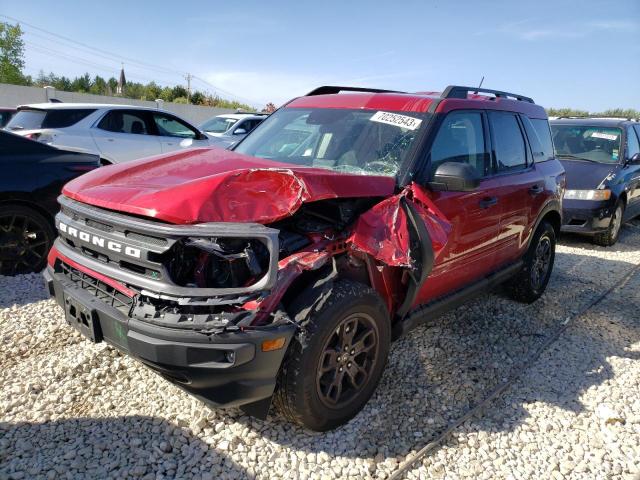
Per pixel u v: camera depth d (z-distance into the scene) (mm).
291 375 2672
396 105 3830
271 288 2439
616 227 8547
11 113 12047
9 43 38750
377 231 2916
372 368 3139
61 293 2982
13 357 3551
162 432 2895
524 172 4715
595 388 3744
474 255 4051
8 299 4488
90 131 8836
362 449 2906
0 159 4883
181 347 2408
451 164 3254
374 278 3111
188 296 2389
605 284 6270
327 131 3842
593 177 8211
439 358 4043
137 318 2512
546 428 3225
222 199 2523
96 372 3400
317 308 2693
